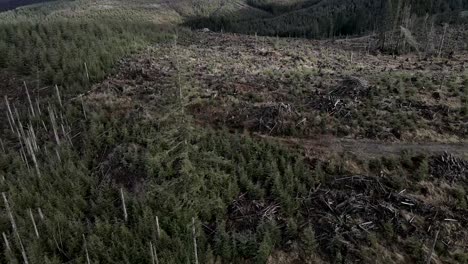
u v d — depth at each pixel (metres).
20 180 18.50
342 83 25.03
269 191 17.16
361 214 15.89
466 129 20.61
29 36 34.22
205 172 17.83
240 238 15.05
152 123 20.92
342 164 18.14
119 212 16.67
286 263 14.66
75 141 21.28
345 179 17.36
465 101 23.27
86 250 14.04
